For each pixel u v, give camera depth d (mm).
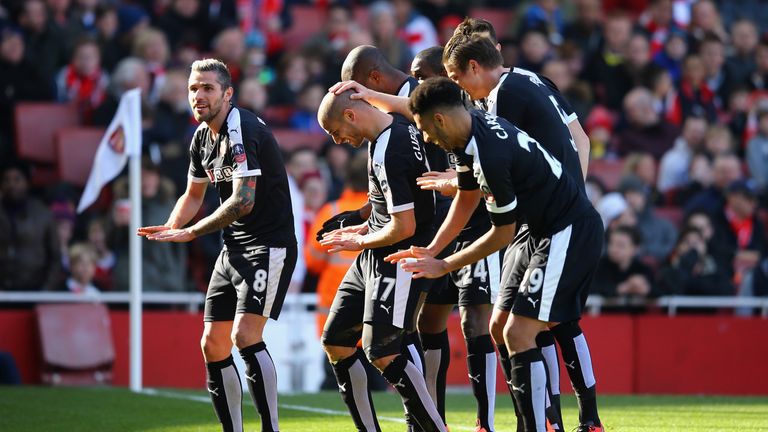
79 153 40938
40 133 41812
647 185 43500
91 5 45875
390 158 18016
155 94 42406
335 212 31266
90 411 25938
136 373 31875
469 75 18938
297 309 34906
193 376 35406
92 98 42688
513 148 16875
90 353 34156
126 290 35562
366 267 18781
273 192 19344
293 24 50750
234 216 18859
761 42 51531
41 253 35844
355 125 18219
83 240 37969
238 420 19641
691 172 43938
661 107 48062
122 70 41625
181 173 38125
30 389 30969
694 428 22453
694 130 45500
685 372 37344
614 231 37156
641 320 37281
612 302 36906
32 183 41406
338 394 30938
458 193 17219
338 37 47250
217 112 19188
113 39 44312
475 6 53250
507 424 23812
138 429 23016
